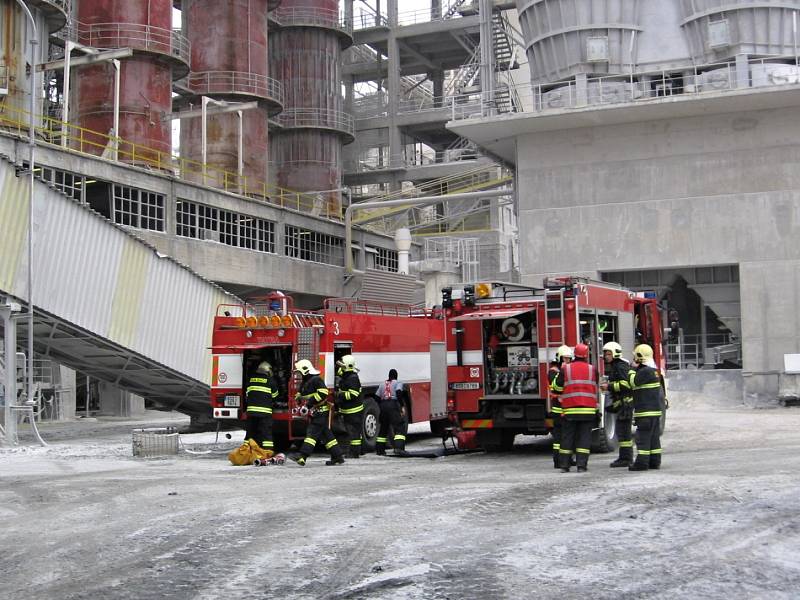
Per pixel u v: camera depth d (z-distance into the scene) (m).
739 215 36.59
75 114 43.88
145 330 24.61
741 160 36.75
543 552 7.99
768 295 36.03
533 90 39.47
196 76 52.81
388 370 20.09
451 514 10.01
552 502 10.77
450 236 66.50
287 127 65.12
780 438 19.56
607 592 6.62
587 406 14.27
